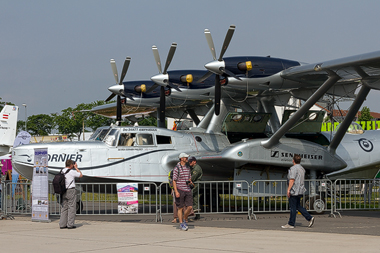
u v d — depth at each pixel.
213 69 12.47
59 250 6.80
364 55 10.34
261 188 13.74
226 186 15.55
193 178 11.26
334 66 10.93
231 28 12.02
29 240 7.90
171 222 10.75
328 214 12.77
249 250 6.59
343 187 14.25
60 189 9.41
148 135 13.88
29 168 12.91
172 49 14.01
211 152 14.12
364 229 9.12
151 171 13.66
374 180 13.88
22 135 20.91
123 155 13.41
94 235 8.50
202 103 17.94
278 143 13.26
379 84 11.55
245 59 12.56
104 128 14.04
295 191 9.27
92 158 13.09
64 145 13.05
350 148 16.08
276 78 12.66
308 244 7.12
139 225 10.17
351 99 14.16
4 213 11.81
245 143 12.95
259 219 11.49
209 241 7.56
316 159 13.75
